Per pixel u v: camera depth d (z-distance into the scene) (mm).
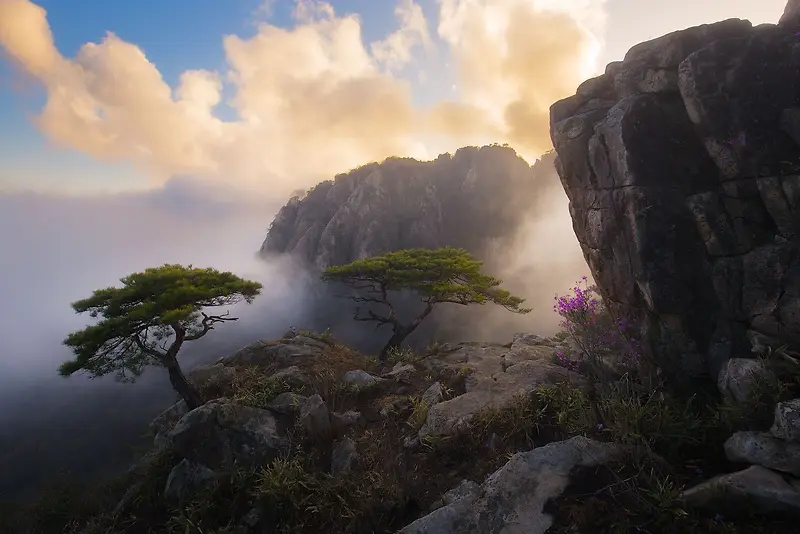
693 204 7066
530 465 6406
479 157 145125
